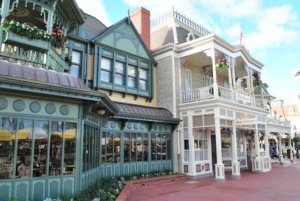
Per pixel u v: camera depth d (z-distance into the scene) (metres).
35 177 7.07
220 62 17.33
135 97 16.78
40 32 8.97
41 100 7.45
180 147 16.94
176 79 17.66
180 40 19.55
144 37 19.33
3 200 6.52
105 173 12.99
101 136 12.25
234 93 17.56
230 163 19.97
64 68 11.59
